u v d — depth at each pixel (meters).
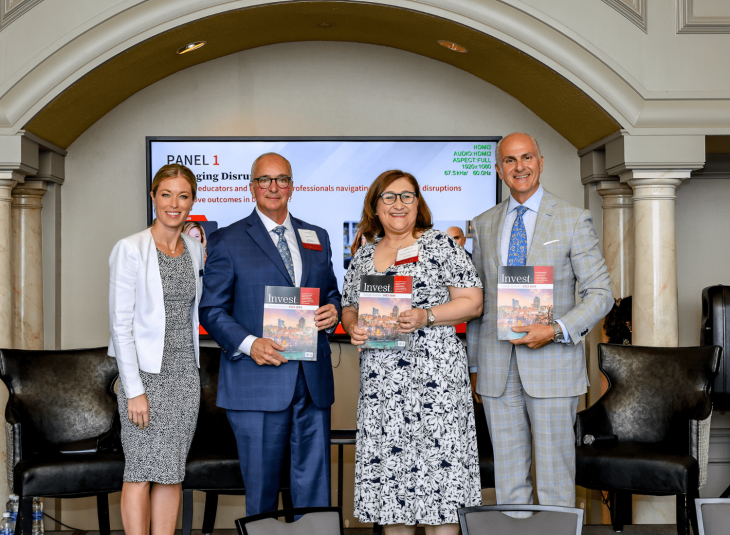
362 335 2.53
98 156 4.37
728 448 4.53
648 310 3.80
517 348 2.65
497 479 2.74
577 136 4.29
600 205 4.43
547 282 2.57
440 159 4.38
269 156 2.75
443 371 2.56
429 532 2.64
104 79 3.85
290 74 4.41
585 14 3.67
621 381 3.55
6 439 3.39
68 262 4.36
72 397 3.53
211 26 3.77
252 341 2.63
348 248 4.36
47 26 3.57
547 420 2.63
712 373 3.31
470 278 2.65
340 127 4.42
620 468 3.10
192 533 4.04
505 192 4.46
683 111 3.68
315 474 2.77
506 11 3.66
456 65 4.39
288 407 2.70
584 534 3.74
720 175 4.59
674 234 3.82
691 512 3.06
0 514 3.62
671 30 3.68
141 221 4.38
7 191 3.72
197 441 3.66
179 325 2.67
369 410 2.60
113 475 3.13
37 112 3.64
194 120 4.38
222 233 2.79
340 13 3.79
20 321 4.14
